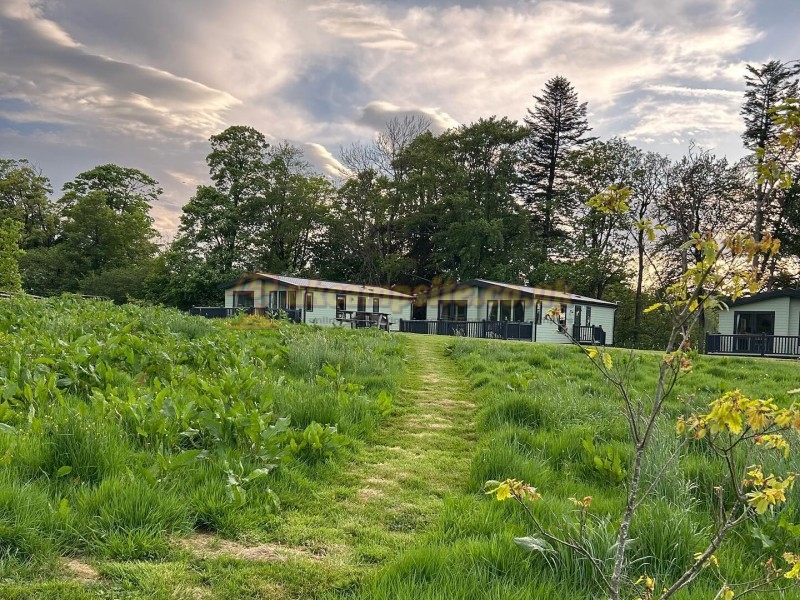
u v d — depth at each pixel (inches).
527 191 2103.8
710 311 75.1
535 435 251.8
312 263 2145.7
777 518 151.6
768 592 114.7
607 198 83.9
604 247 1881.2
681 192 1615.4
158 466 162.6
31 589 107.0
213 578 120.1
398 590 113.6
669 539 135.9
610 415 280.7
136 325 506.9
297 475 186.5
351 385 317.1
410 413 317.1
